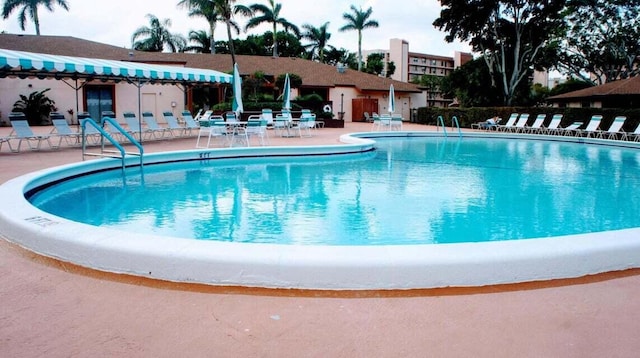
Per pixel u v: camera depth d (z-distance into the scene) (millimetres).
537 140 19875
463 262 3227
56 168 8320
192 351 2373
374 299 3049
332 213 6520
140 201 7277
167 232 5516
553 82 75438
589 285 3316
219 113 23516
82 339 2477
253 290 3168
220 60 31297
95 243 3506
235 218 6199
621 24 34781
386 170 10828
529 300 3051
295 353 2371
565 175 10258
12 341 2443
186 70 17125
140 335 2533
